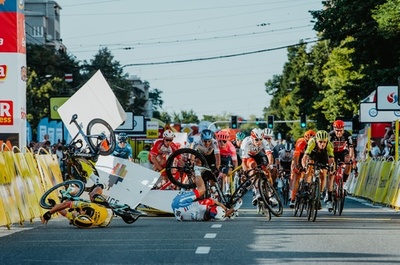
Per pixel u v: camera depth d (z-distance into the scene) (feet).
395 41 310.86
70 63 575.38
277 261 65.46
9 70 141.49
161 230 91.76
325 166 113.60
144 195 111.04
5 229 96.68
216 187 109.19
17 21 140.97
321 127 536.83
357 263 64.49
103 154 111.86
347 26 315.17
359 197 187.01
